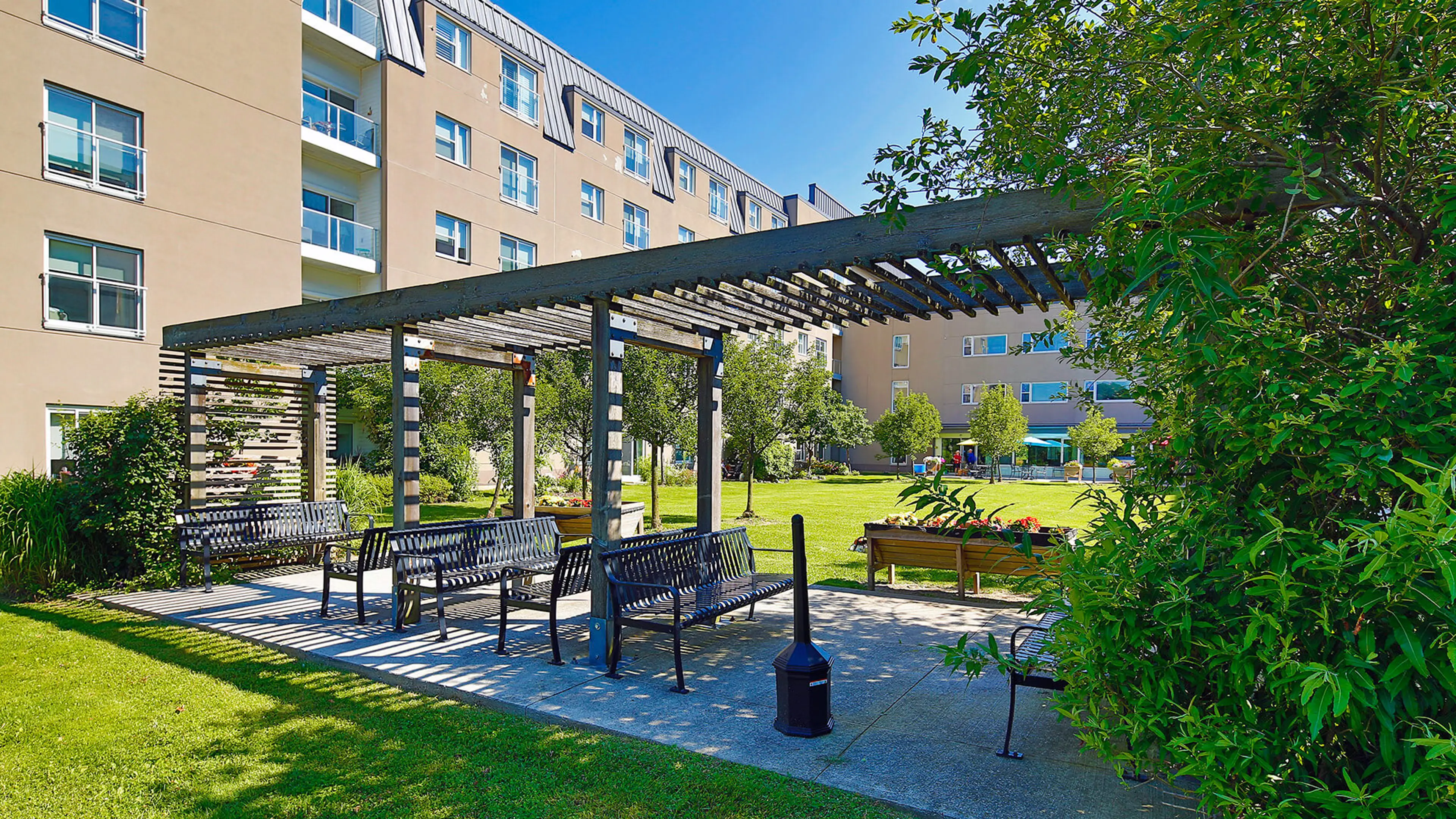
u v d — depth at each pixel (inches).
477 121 899.4
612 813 137.2
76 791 146.6
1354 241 115.3
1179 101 115.3
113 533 349.7
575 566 234.7
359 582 278.1
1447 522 66.6
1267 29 97.8
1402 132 107.4
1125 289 129.7
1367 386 81.3
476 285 251.8
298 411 428.1
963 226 167.6
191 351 364.5
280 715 186.1
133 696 200.1
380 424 710.5
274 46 633.0
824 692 173.5
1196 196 105.7
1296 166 100.7
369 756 161.9
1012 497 956.6
